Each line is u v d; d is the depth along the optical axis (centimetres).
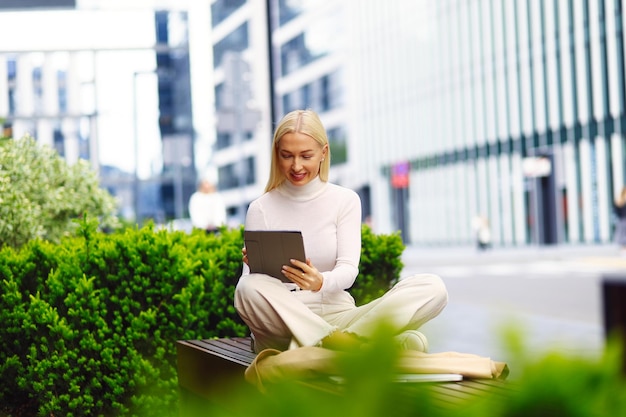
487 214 4825
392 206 6006
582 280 2109
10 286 553
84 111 3400
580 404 71
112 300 528
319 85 6912
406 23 5606
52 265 568
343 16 6456
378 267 618
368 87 6172
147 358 528
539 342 75
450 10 5072
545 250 3909
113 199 888
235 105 1861
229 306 581
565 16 4103
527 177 4462
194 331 546
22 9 1642
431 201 5434
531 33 4362
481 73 4809
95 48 2995
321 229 438
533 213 4306
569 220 4141
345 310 425
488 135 4778
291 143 432
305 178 436
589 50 3966
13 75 3388
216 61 8219
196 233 686
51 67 3381
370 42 6106
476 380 333
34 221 760
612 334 73
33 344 528
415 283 391
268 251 406
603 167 3931
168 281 534
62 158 862
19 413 582
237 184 8425
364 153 6300
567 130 4138
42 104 3394
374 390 76
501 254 3784
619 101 3812
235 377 388
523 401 72
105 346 520
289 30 7300
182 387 485
